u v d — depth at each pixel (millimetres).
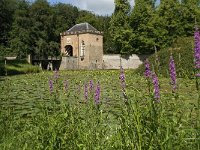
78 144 5543
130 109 4891
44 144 6074
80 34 73438
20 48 64312
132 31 63938
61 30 77812
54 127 6301
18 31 65250
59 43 77938
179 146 4547
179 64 9602
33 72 52938
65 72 51344
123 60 69062
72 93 15945
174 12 60938
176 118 4996
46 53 70688
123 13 64688
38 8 70812
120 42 65312
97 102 7152
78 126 6254
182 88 17375
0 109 8859
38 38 68938
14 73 47875
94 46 73062
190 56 24562
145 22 62531
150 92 5160
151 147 4418
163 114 4953
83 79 32250
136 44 64812
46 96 17422
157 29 61500
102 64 73375
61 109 7320
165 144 4434
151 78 5477
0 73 44031
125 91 5102
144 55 66500
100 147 5379
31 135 6727
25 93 19422
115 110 8789
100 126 6262
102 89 21172
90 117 6801
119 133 4957
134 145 4602
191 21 60250
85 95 8078
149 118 4758
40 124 6887
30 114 11102
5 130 7590
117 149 4918
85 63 72875
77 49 74125
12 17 65688
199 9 60156
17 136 7082
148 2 63344
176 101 5539
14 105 13688
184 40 29422
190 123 5207
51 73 48062
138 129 4523
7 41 65750
